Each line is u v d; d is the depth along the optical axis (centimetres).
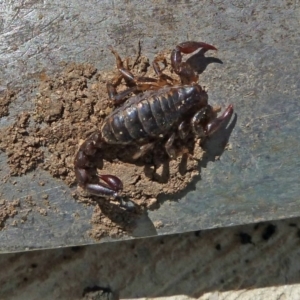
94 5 11
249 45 11
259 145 10
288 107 11
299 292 12
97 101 10
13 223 10
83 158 10
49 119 10
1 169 10
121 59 11
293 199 10
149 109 10
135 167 10
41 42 11
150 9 11
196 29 11
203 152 10
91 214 10
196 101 10
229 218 10
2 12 11
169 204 10
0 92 10
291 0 11
